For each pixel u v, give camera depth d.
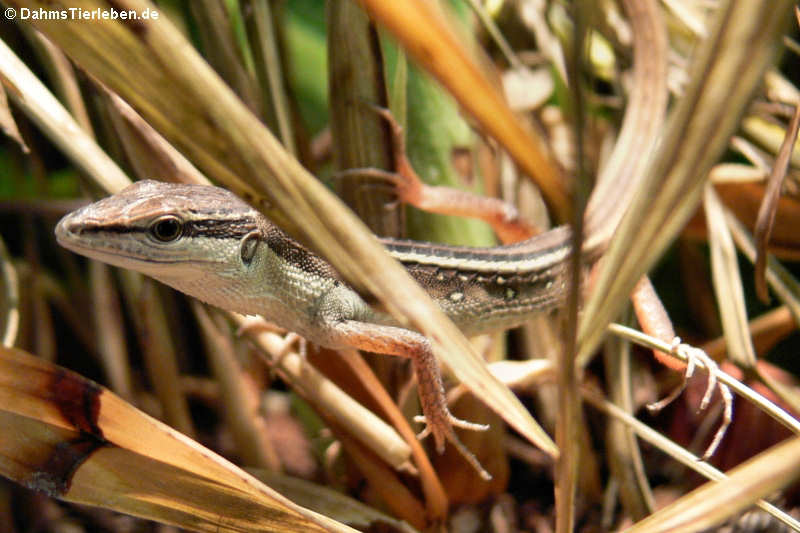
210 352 0.35
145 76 0.30
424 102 0.35
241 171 0.30
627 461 0.34
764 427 0.35
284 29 0.34
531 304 0.34
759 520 0.34
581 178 0.30
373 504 0.35
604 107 0.38
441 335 0.31
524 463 0.36
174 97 0.30
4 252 0.34
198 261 0.33
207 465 0.31
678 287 0.38
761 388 0.36
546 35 0.37
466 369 0.31
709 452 0.33
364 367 0.34
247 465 0.35
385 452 0.33
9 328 0.34
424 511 0.34
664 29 0.35
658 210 0.31
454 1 0.36
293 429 0.37
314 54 0.38
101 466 0.32
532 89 0.37
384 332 0.33
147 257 0.33
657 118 0.35
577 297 0.31
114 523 0.35
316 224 0.31
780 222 0.36
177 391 0.35
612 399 0.35
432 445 0.35
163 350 0.35
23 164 0.38
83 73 0.33
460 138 0.35
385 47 0.36
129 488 0.32
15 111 0.34
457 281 0.34
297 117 0.35
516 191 0.37
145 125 0.33
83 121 0.34
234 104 0.30
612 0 0.37
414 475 0.34
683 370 0.34
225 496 0.32
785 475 0.31
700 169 0.30
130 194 0.33
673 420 0.36
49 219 0.37
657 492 0.36
